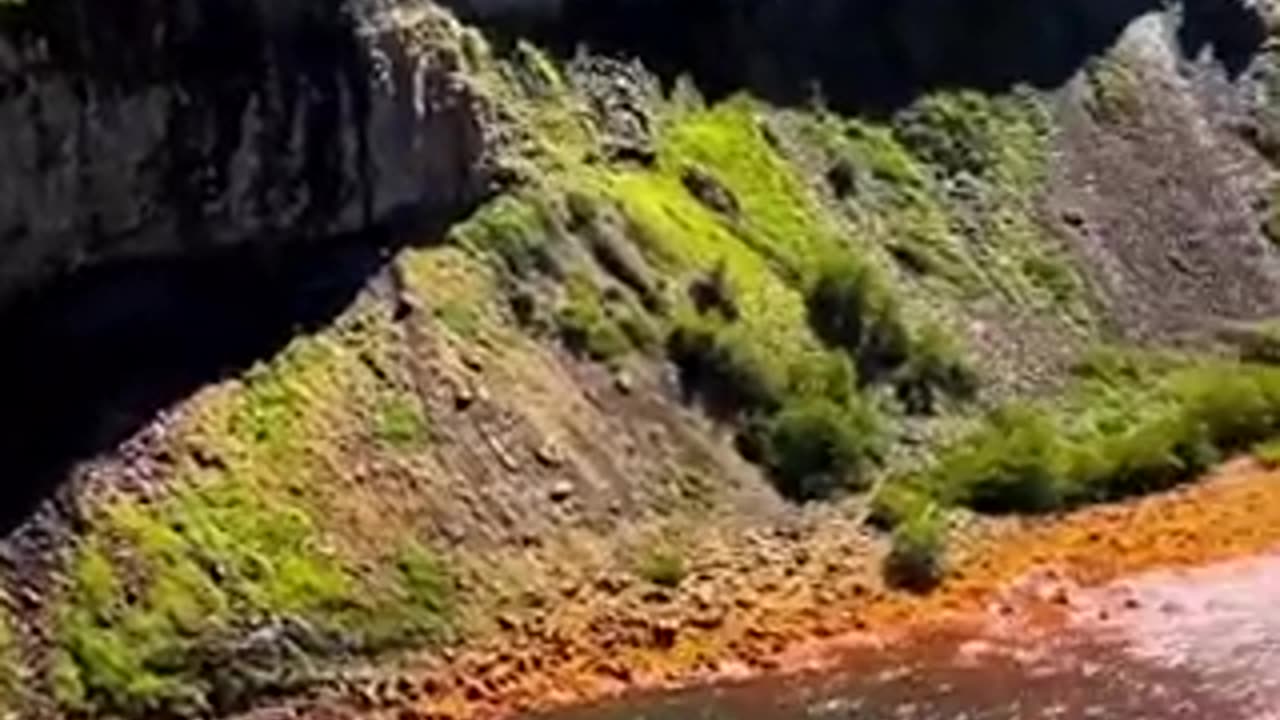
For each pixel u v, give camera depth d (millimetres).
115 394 54406
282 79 57812
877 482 63500
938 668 55062
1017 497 64000
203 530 52688
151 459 53438
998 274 72625
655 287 63594
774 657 55344
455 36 62094
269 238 58312
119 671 50219
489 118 62625
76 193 55250
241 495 53625
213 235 57438
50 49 54125
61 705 49469
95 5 54750
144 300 56438
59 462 52719
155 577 51625
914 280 70875
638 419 60656
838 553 60031
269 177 57844
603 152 66938
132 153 55812
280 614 52156
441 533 55344
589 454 58969
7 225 54406
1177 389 70688
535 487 57438
